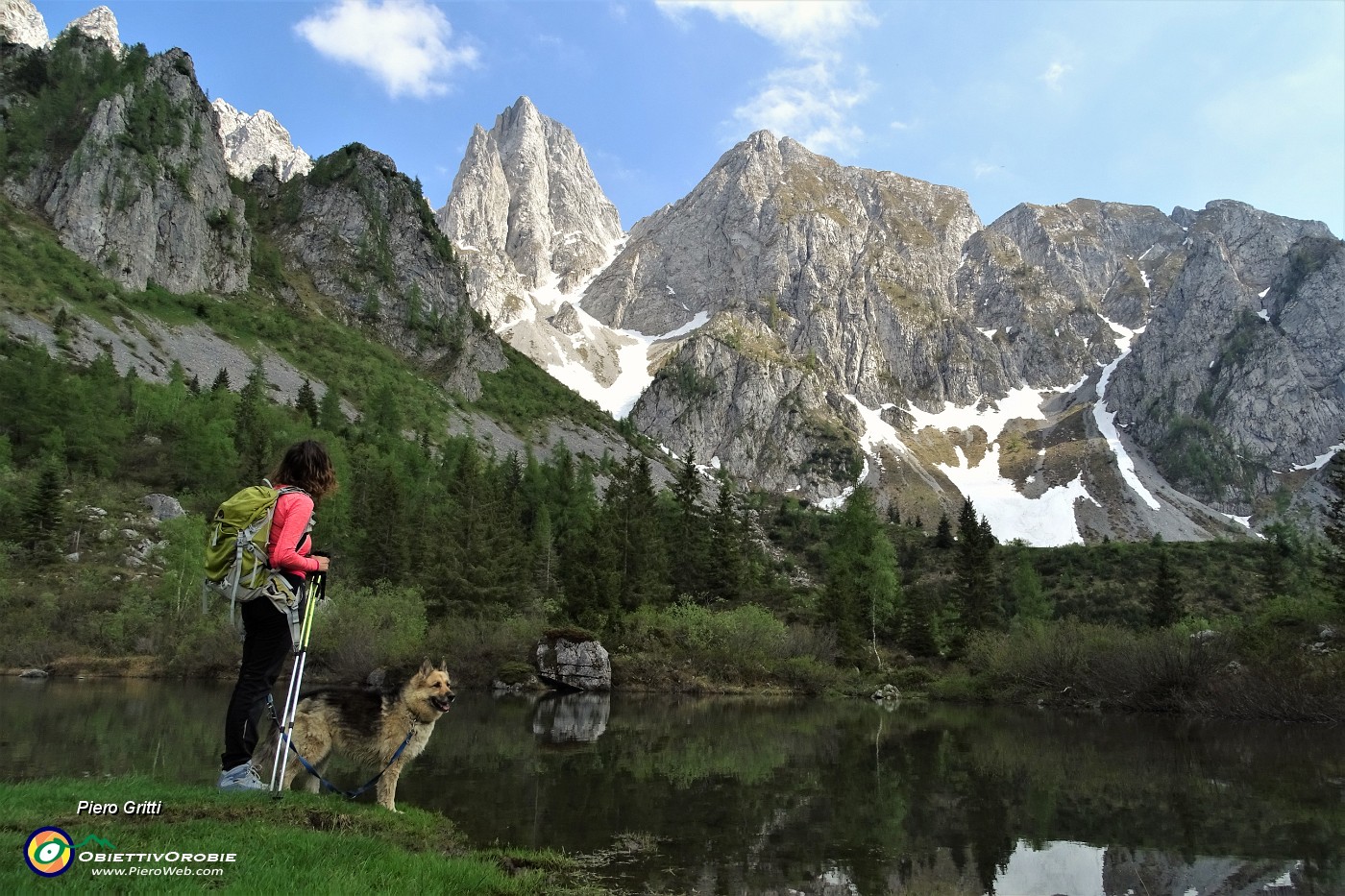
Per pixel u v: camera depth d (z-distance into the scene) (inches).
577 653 1683.1
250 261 6161.4
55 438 2719.0
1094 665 1658.5
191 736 722.8
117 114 5497.1
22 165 5196.9
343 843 268.7
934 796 587.2
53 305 4030.5
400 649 1585.9
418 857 281.3
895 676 2134.6
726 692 1830.7
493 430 6072.8
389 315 6806.1
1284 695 1299.2
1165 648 1533.0
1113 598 3408.0
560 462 4394.7
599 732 936.9
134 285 5014.8
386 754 379.2
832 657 2178.9
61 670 1603.1
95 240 4943.4
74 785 326.3
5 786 312.3
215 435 2992.1
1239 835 474.0
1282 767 761.6
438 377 6476.4
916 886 364.5
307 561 295.0
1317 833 483.2
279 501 289.9
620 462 6161.4
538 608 2209.6
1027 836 465.1
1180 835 472.7
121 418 3068.4
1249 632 1560.0
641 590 2401.6
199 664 1625.2
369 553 2372.0
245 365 4832.7
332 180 7431.1
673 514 3353.8
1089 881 378.9
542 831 435.2
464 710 1176.2
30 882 184.1
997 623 2726.4
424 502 3125.0
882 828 479.2
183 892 187.6
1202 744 955.3
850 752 833.5
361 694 382.6
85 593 1925.4
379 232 7244.1
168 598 1866.4
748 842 433.1
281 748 306.3
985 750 876.0
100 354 3538.4
